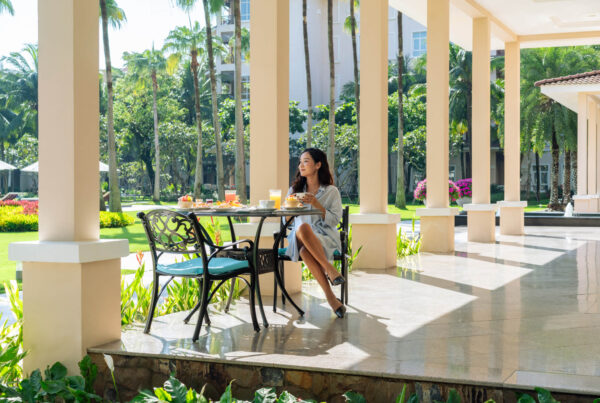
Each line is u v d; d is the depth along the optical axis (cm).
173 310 449
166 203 3709
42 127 326
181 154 4084
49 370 310
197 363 302
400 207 2973
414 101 3594
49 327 323
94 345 326
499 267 675
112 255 333
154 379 311
